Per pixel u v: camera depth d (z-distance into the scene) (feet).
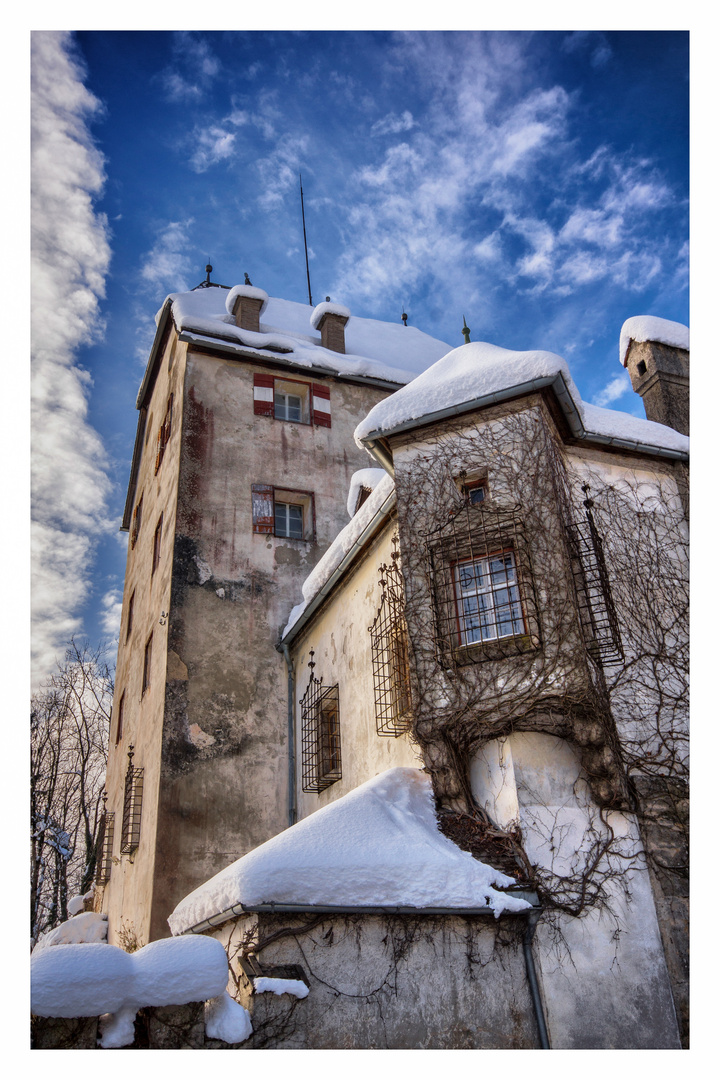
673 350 38.63
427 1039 21.89
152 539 55.83
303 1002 21.03
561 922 24.09
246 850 41.42
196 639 45.39
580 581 28.30
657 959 24.13
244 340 54.19
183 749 42.55
